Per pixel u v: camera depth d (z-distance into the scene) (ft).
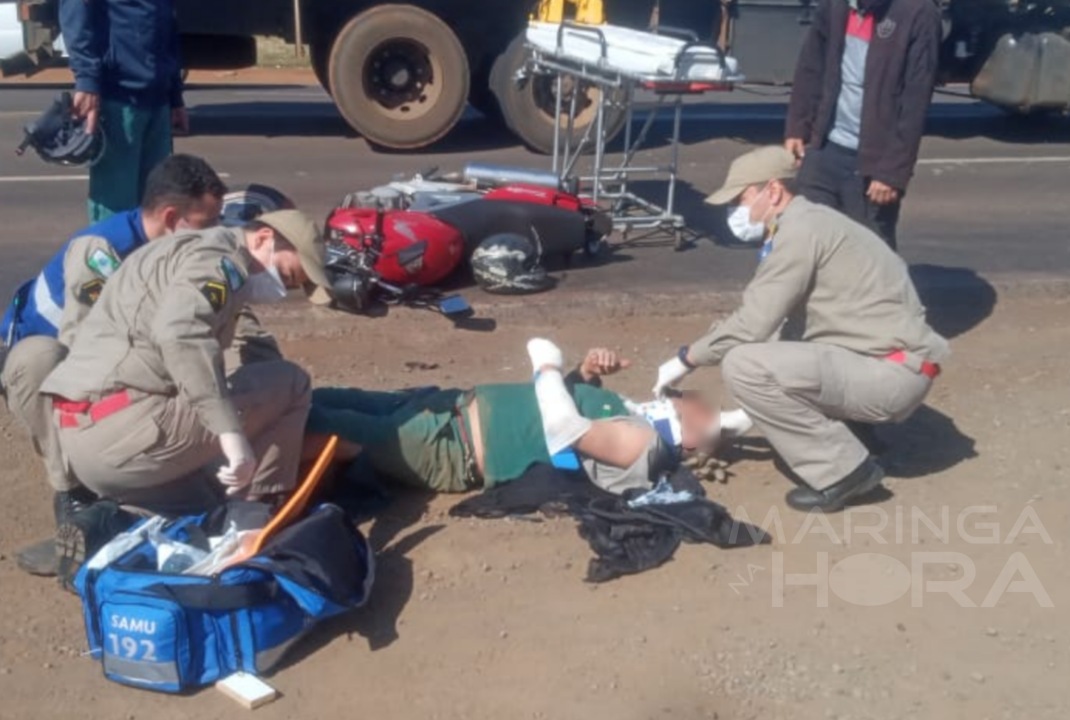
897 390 16.26
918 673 13.50
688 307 25.02
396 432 16.28
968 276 27.81
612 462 16.20
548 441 16.10
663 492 16.01
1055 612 14.58
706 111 50.31
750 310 16.37
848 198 21.95
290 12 40.22
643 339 23.35
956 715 12.86
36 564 14.99
